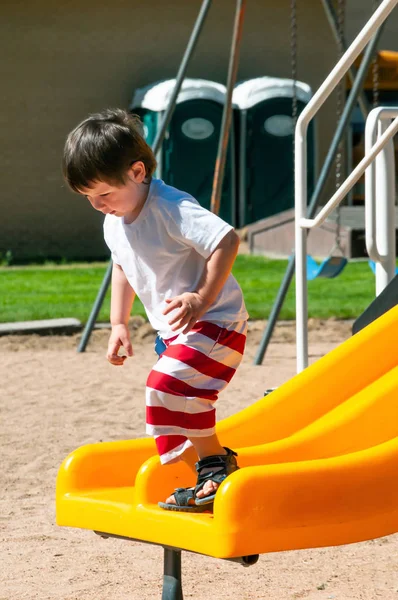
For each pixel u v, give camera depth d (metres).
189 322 3.78
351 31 30.45
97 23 27.91
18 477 7.14
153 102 26.11
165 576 4.07
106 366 11.93
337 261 11.47
